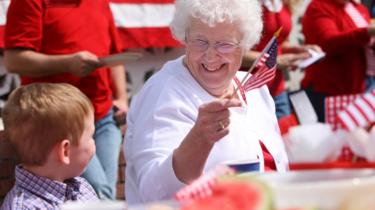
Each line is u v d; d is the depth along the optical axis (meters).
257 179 2.25
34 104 5.04
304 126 2.70
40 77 7.53
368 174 2.42
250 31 5.11
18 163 5.76
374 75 10.75
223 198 2.10
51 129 5.02
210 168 4.79
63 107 5.06
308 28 10.70
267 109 5.38
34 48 7.50
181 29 5.16
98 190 7.28
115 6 10.85
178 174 4.27
